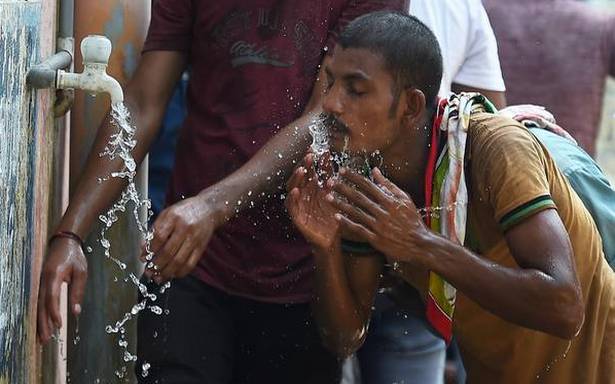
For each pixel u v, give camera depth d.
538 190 6.51
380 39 6.65
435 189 6.80
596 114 11.37
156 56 8.05
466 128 6.75
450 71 9.75
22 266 6.52
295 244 7.95
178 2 8.00
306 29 7.92
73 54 7.82
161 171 10.04
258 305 7.96
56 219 7.79
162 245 7.05
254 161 7.46
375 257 7.08
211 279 7.89
